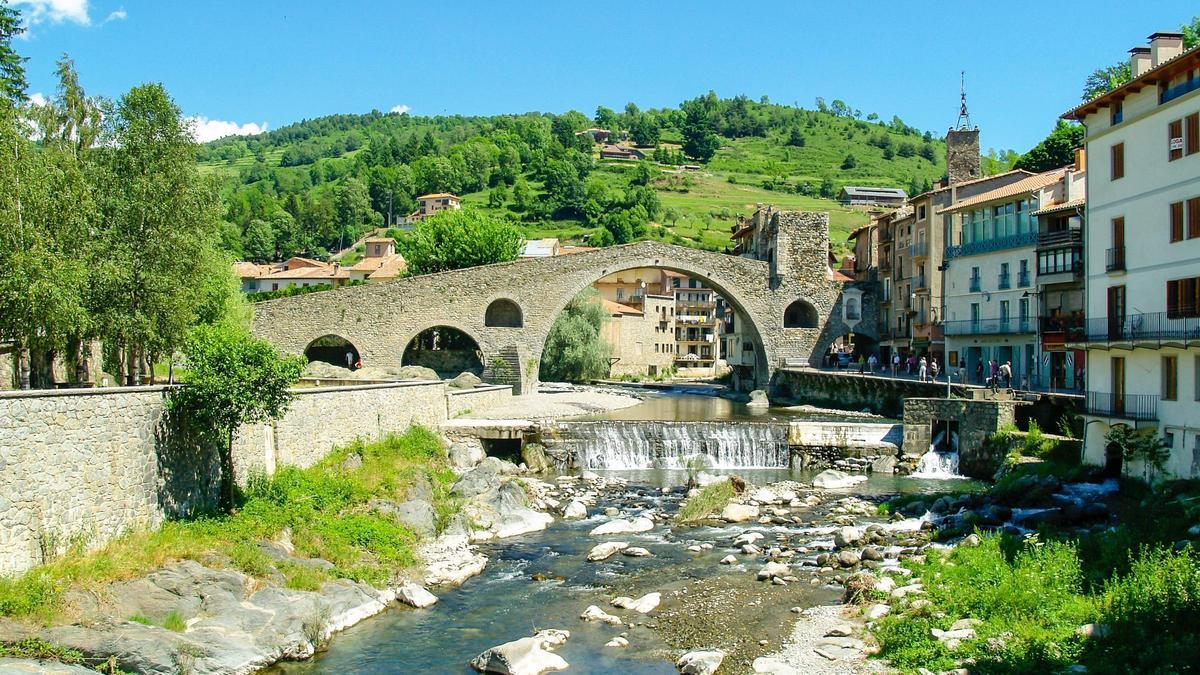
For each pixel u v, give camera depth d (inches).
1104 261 1378.0
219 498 1015.0
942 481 1660.9
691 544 1154.0
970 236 2495.1
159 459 903.1
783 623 817.5
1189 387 1169.4
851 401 2657.5
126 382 1328.7
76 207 1175.6
